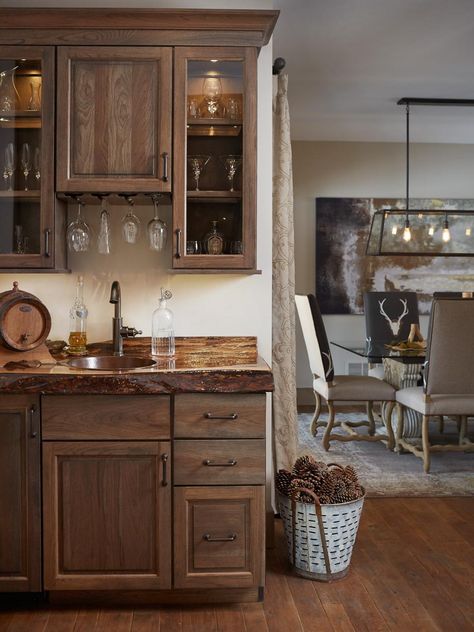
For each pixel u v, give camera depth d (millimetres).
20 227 2795
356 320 6535
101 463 2506
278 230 3426
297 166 6445
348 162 6469
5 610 2543
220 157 2816
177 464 2508
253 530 2523
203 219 2832
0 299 2725
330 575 2764
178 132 2779
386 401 4934
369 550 3096
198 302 3104
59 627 2414
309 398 6625
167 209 3072
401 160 6477
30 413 2488
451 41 3998
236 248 2830
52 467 2498
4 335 2697
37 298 2789
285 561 2988
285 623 2436
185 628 2404
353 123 5934
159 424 2502
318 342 4934
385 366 5422
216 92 2805
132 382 2473
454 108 5457
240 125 2807
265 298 3115
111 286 3049
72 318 2971
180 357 3000
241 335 3113
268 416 3182
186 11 2711
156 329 2980
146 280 3096
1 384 2461
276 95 3490
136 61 2779
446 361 4289
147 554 2521
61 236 2906
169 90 2779
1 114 2785
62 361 2816
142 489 2512
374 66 4457
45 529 2510
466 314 4215
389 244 5191
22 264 2789
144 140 2785
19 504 2508
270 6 3057
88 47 2770
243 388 2494
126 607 2572
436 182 6535
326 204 6461
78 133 2781
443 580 2781
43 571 2518
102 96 2779
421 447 4758
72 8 2695
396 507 3684
